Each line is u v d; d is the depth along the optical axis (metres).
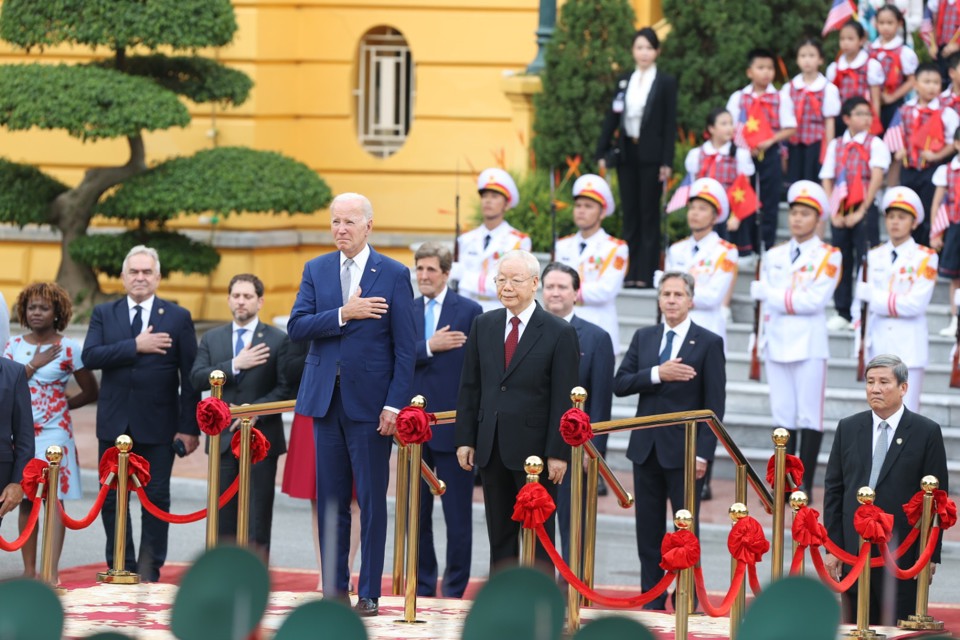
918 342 45.59
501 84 65.56
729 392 51.94
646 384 36.06
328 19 70.69
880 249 46.19
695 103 67.00
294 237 69.94
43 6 59.53
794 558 27.62
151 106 58.66
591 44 63.62
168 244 62.31
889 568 27.78
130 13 59.53
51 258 69.75
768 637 13.06
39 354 36.41
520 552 33.56
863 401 50.25
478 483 48.72
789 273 45.91
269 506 36.94
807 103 58.59
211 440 30.75
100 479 32.84
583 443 27.81
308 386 29.02
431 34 70.00
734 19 66.81
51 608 12.30
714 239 47.53
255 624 12.12
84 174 66.62
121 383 37.12
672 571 24.27
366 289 28.81
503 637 12.45
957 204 52.81
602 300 46.88
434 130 70.31
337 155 71.12
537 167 64.56
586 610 30.22
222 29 61.16
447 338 36.22
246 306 36.97
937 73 56.34
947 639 13.38
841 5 62.72
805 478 46.06
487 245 47.16
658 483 35.31
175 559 41.06
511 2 69.19
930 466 31.30
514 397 30.22
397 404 28.56
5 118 58.78
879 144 54.09
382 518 28.80
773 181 58.22
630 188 56.53
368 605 28.52
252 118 68.56
